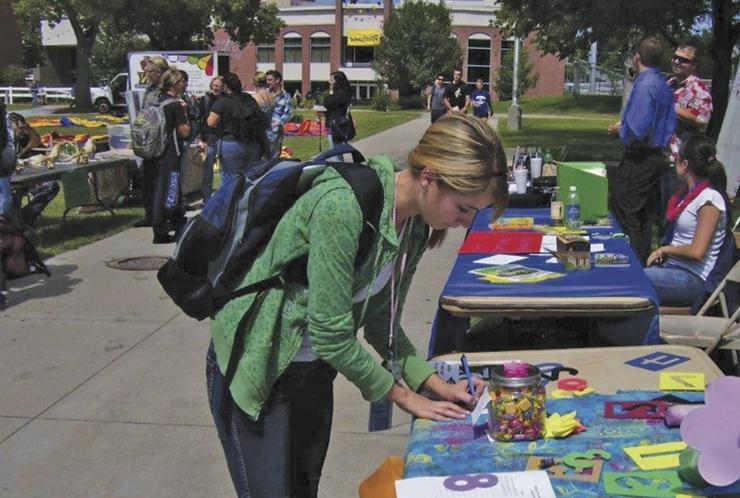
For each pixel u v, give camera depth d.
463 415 2.09
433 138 1.80
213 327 1.93
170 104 7.96
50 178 8.25
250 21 38.69
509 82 45.59
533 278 3.39
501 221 4.87
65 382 4.43
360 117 32.41
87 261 7.34
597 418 2.07
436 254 7.48
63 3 35.22
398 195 1.87
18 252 6.15
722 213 4.18
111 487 3.34
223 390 1.94
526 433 1.95
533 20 12.24
